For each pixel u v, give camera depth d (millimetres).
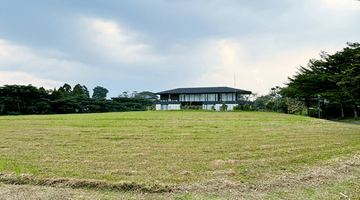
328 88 29344
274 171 5195
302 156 6488
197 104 47281
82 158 6008
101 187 4152
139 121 15000
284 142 8516
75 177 4559
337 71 29234
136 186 4188
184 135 9719
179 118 17734
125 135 9578
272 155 6570
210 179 4621
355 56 24828
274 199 3816
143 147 7402
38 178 4410
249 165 5602
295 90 31156
